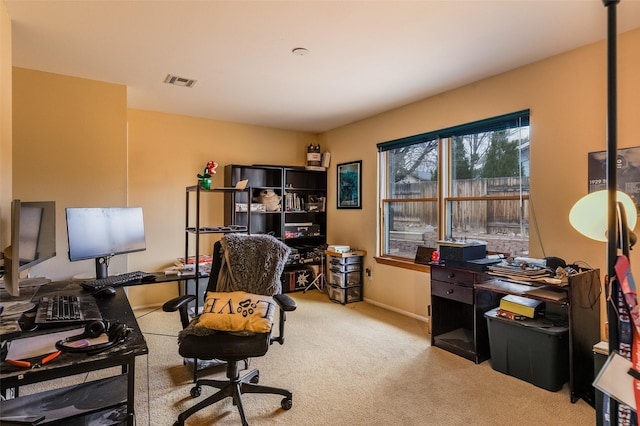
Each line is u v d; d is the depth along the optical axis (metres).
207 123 4.65
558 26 2.30
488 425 1.98
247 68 3.01
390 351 2.99
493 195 3.27
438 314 3.14
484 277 2.72
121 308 1.92
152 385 2.40
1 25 2.06
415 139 3.91
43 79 3.07
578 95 2.62
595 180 2.53
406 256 4.18
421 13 2.16
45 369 1.18
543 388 2.36
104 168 3.31
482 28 2.33
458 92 3.46
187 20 2.25
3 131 2.13
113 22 2.27
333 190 5.22
